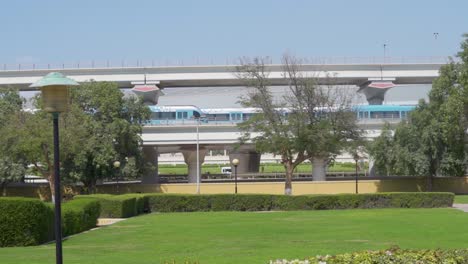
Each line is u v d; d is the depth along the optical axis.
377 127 66.00
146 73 69.00
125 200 35.88
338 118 50.34
